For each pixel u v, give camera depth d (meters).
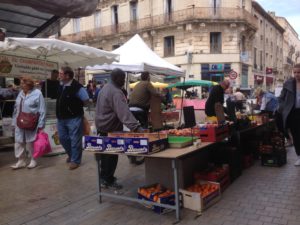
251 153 6.58
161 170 4.66
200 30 27.44
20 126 6.31
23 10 8.69
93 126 9.08
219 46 27.95
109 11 32.78
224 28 27.64
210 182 4.52
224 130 4.89
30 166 6.49
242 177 5.50
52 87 8.12
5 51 7.55
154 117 5.55
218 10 27.28
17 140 6.45
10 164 6.95
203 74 27.64
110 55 8.37
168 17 28.34
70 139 6.51
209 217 3.88
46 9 5.37
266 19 39.09
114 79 4.79
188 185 4.70
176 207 3.79
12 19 9.41
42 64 8.63
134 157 6.54
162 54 29.14
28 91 6.52
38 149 6.35
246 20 27.98
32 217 4.09
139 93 6.98
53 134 7.70
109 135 4.43
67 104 6.21
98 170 4.50
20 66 8.23
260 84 35.84
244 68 29.77
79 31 35.69
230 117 5.75
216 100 7.04
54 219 4.02
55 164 6.77
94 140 4.20
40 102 6.45
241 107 9.45
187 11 27.28
